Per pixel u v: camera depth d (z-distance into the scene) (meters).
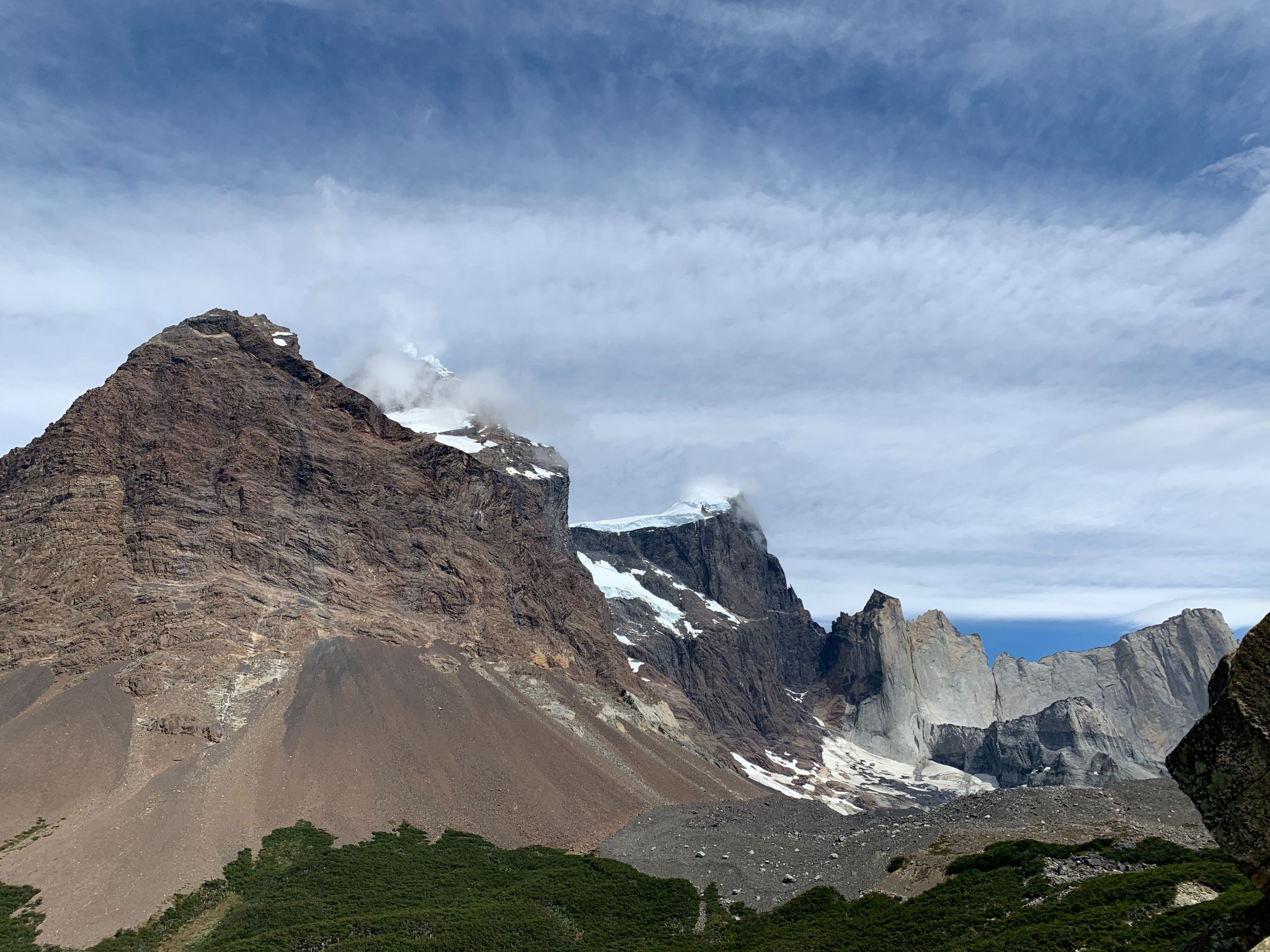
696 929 106.44
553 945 107.00
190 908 111.88
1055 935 68.25
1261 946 25.44
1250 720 26.12
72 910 106.62
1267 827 25.64
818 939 89.88
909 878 97.56
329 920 110.12
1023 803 108.56
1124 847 88.00
